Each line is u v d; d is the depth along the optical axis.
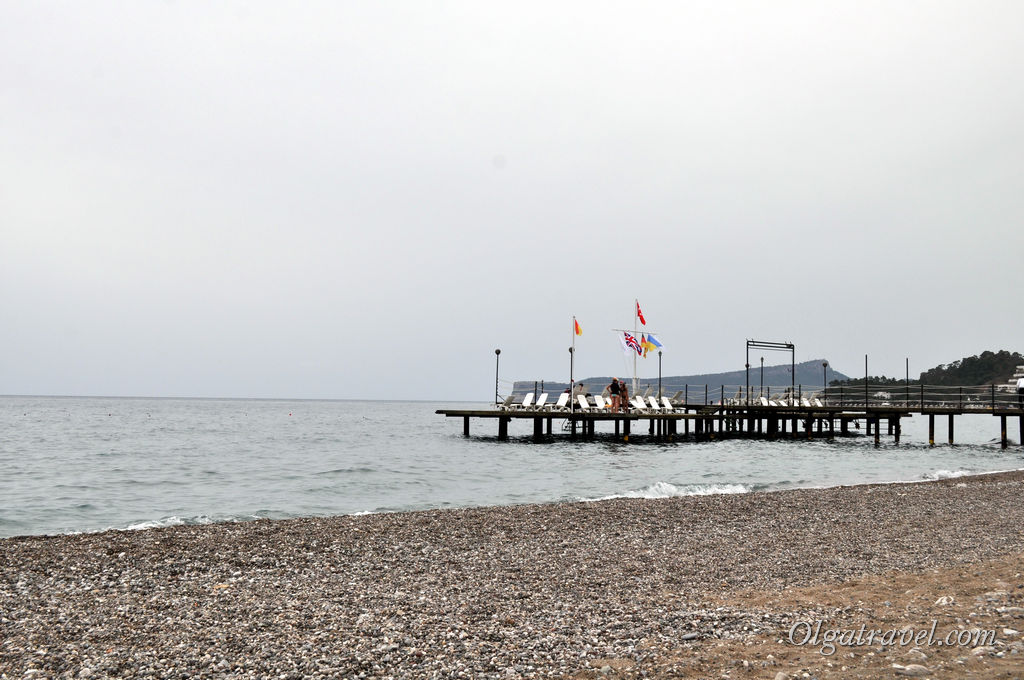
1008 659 6.62
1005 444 46.50
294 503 22.38
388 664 7.03
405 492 25.06
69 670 6.87
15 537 13.89
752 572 11.12
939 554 12.19
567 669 6.83
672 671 6.66
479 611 8.95
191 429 75.50
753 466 34.16
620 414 45.16
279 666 6.98
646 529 15.13
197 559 11.98
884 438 56.38
